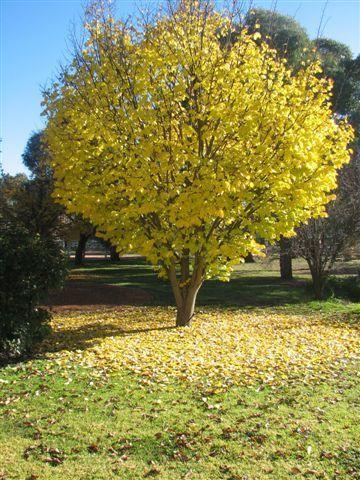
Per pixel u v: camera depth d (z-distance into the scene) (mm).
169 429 4801
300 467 4145
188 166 9094
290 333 10336
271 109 8578
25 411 5207
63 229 22906
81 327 11273
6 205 22438
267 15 13219
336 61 23781
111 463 4180
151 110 8750
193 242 9062
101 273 26406
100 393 5766
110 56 9125
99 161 9094
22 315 7516
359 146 21844
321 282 16141
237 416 5156
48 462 4176
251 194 8664
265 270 27047
